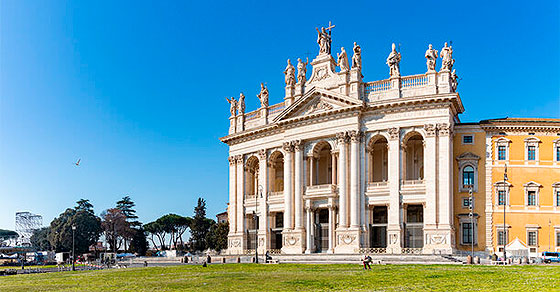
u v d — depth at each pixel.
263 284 32.69
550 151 64.56
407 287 29.00
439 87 63.47
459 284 29.97
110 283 37.38
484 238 63.72
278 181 82.06
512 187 64.31
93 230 132.50
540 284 28.62
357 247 64.69
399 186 64.06
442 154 62.28
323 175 76.19
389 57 66.94
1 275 57.16
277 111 77.62
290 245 71.06
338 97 67.62
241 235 80.19
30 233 194.25
